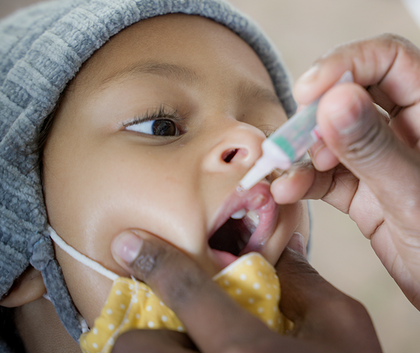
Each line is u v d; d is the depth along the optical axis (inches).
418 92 25.5
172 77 31.8
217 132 29.4
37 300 37.3
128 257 23.9
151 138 30.1
